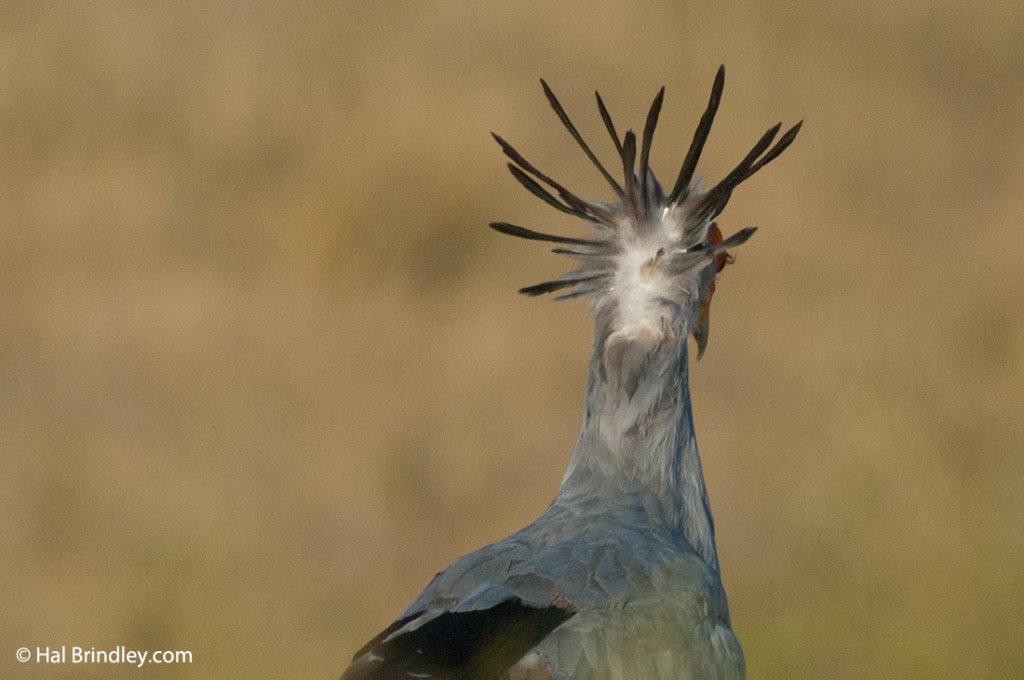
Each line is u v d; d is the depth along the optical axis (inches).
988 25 3100.4
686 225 892.6
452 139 2373.3
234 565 1390.3
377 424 1770.4
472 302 2111.2
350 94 2608.3
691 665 791.1
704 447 1644.9
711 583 831.1
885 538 1286.9
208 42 2780.5
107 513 1523.1
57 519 1513.3
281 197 2282.2
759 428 1659.7
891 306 1982.0
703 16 3065.9
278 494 1595.7
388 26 2967.5
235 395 1814.7
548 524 871.7
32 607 1339.8
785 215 2294.5
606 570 804.0
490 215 2276.1
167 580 1347.2
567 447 1736.0
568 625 770.2
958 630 1184.2
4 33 2655.0
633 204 896.3
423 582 1460.4
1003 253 2190.0
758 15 3085.6
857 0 3137.3
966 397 1678.2
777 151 884.6
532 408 1828.2
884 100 2815.0
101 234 2209.6
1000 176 2541.8
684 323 886.4
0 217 2223.2
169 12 2847.0
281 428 1740.9
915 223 2327.8
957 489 1353.3
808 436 1465.3
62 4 2815.0
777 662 1178.0
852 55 3009.4
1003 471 1416.1
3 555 1433.3
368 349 1966.0
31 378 1831.9
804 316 1966.0
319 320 2043.6
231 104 2529.5
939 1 3169.3
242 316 2031.3
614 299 897.5
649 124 885.2
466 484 1644.9
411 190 2241.6
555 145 2546.8
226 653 1274.6
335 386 1859.0
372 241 2171.5
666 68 2891.2
